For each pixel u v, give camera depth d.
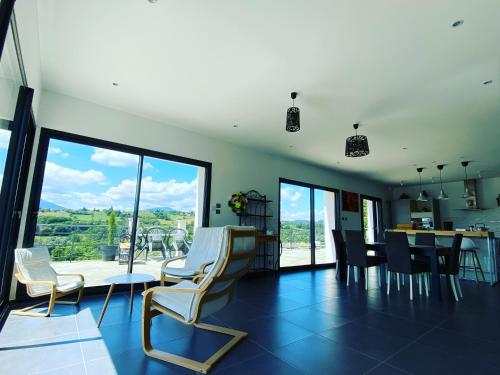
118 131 4.01
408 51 2.54
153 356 1.99
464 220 8.35
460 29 2.23
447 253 4.05
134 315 2.87
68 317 2.75
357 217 8.24
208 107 3.89
